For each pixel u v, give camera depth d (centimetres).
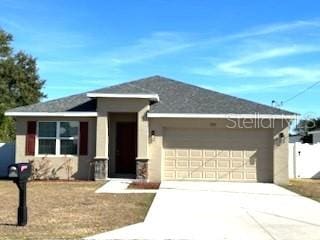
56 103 2695
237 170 2544
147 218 1398
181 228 1255
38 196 1856
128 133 2719
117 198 1812
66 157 2569
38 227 1245
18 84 5859
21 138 2595
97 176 2506
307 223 1355
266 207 1650
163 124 2542
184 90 2841
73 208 1565
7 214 1433
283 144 2519
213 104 2636
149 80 2986
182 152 2553
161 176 2517
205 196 1911
